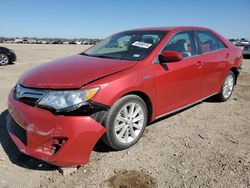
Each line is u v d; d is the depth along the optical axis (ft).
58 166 11.27
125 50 14.94
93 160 12.07
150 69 13.37
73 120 10.62
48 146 10.80
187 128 15.53
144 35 15.75
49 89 11.19
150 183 10.58
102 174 11.11
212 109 18.80
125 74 12.28
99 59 14.15
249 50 62.69
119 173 11.18
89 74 11.85
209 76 17.57
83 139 10.75
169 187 10.36
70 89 10.98
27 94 11.64
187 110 18.44
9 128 12.89
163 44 14.55
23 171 11.39
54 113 10.77
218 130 15.38
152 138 14.17
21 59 57.06
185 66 15.28
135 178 10.86
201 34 17.70
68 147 10.57
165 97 14.34
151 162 11.98
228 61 19.31
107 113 11.53
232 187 10.37
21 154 12.65
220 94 19.72
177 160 12.17
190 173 11.23
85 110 10.85
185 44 16.03
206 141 14.01
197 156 12.53
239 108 19.20
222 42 19.52
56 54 73.92
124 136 12.75
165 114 14.83
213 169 11.51
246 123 16.49
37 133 10.85
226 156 12.55
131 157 12.35
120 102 12.01
